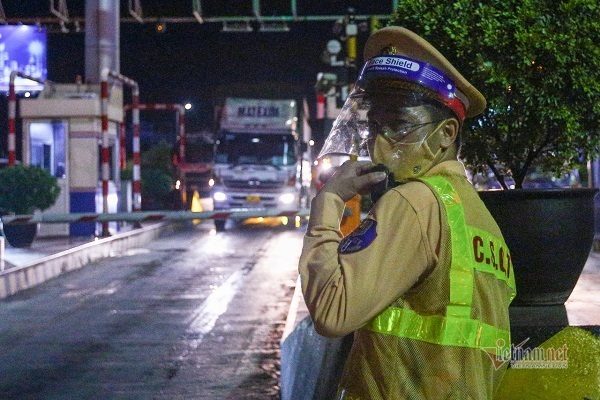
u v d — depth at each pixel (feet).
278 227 81.20
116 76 69.26
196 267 50.06
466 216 6.75
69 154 67.10
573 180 42.27
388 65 7.11
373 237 6.31
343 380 6.85
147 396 22.40
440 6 11.76
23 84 93.61
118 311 35.40
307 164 94.79
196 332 30.78
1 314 35.01
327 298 6.22
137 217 46.42
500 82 11.18
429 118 7.13
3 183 54.65
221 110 87.76
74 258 50.14
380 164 7.04
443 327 6.33
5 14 76.38
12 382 23.97
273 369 25.18
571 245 10.62
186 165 113.09
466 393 6.32
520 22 11.19
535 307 10.90
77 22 79.82
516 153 12.23
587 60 11.21
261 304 36.70
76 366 25.77
